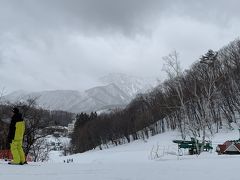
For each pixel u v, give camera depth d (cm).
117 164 1212
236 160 1405
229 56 10062
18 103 4238
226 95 9144
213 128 7950
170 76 4512
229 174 825
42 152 5291
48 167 1071
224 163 1220
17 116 1290
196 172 881
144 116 12756
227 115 9181
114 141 13950
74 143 14662
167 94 9088
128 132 13350
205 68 6550
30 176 818
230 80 9381
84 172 901
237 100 9406
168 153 3384
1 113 4000
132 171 915
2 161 1528
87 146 14512
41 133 4500
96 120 15225
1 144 3766
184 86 5825
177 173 864
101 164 1218
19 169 980
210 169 961
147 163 1282
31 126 4241
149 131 12825
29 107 4281
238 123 9094
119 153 8694
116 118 14425
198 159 1639
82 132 14862
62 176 821
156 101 11806
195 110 5184
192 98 5200
